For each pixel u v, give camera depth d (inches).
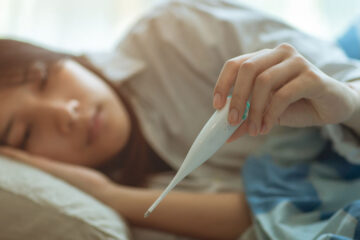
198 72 31.1
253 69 14.9
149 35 33.5
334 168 23.4
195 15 32.0
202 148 14.8
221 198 25.1
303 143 25.9
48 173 26.8
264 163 25.8
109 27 60.3
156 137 32.4
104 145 29.4
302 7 59.9
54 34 59.6
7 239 20.4
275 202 21.6
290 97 14.9
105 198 26.5
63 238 20.7
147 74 33.3
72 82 29.0
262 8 59.8
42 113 27.7
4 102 27.7
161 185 31.0
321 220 20.1
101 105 29.4
